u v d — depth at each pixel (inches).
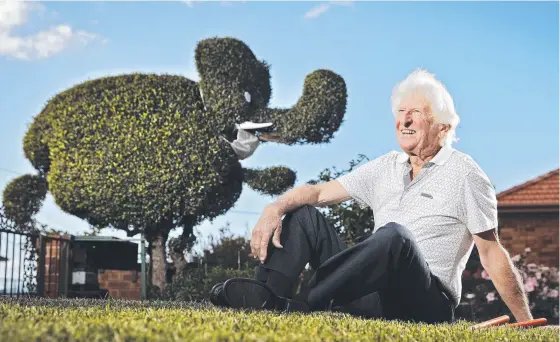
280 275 98.3
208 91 461.4
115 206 440.8
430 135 109.9
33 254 293.4
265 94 490.0
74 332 57.0
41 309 82.9
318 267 94.9
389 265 91.0
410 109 110.9
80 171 444.8
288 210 103.2
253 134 472.4
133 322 64.9
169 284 395.9
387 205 111.7
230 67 464.1
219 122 458.3
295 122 467.8
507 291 105.0
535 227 497.0
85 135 448.1
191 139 445.7
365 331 71.0
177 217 452.4
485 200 105.4
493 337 77.6
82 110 452.1
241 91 466.0
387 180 112.9
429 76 113.6
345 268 91.3
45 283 316.8
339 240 101.8
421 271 94.3
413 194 108.7
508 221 501.4
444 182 106.9
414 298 97.4
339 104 470.6
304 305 99.1
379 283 92.4
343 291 92.5
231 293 96.0
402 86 113.0
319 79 470.3
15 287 277.1
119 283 358.9
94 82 461.4
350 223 273.9
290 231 100.0
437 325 92.8
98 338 54.4
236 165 481.7
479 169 107.4
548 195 496.7
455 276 106.8
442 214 105.9
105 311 82.1
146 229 452.4
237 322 71.1
